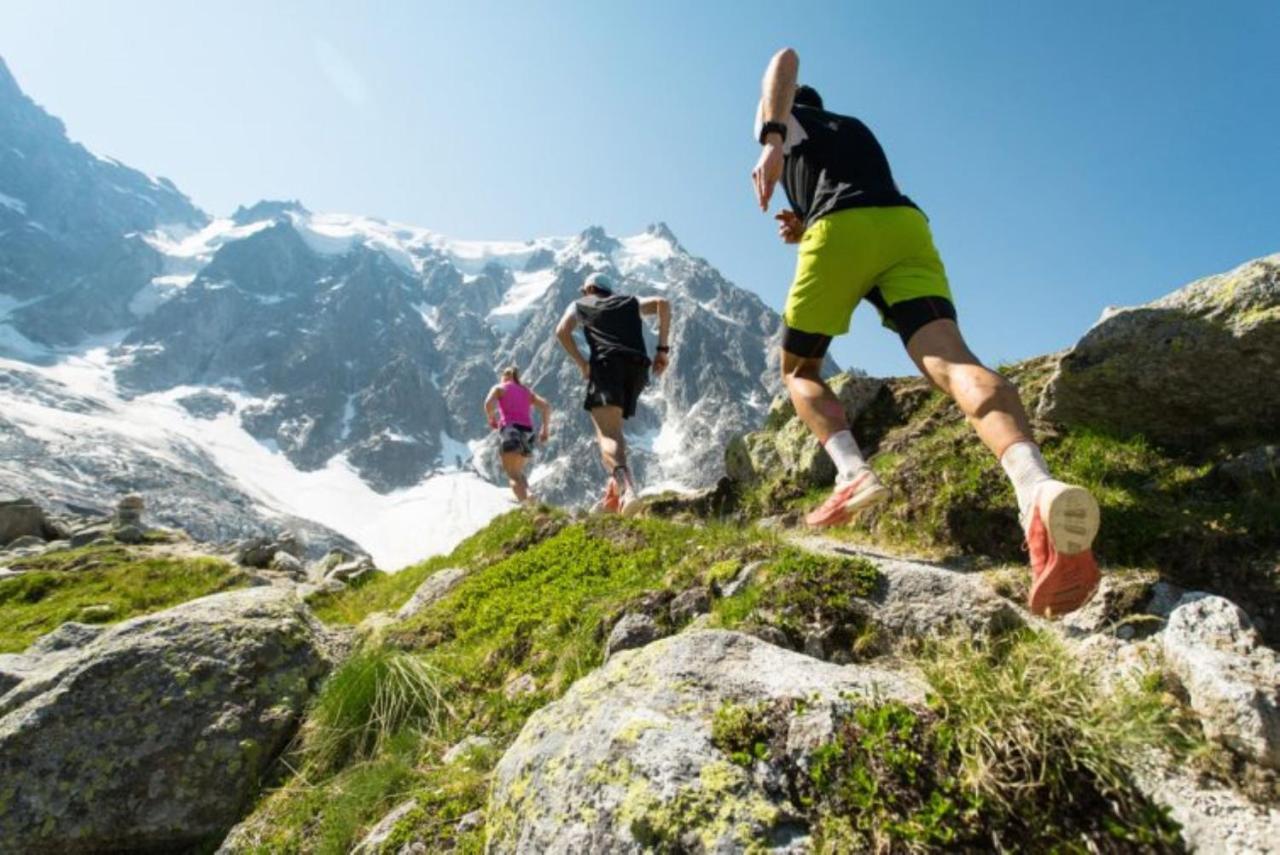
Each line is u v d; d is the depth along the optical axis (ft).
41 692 16.69
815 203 12.67
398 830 12.32
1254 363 16.30
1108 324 18.34
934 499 18.65
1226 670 9.56
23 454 601.21
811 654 13.97
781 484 29.66
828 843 7.95
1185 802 8.43
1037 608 9.30
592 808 9.11
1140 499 15.64
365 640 21.48
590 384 29.27
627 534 23.85
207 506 633.61
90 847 14.62
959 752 8.45
